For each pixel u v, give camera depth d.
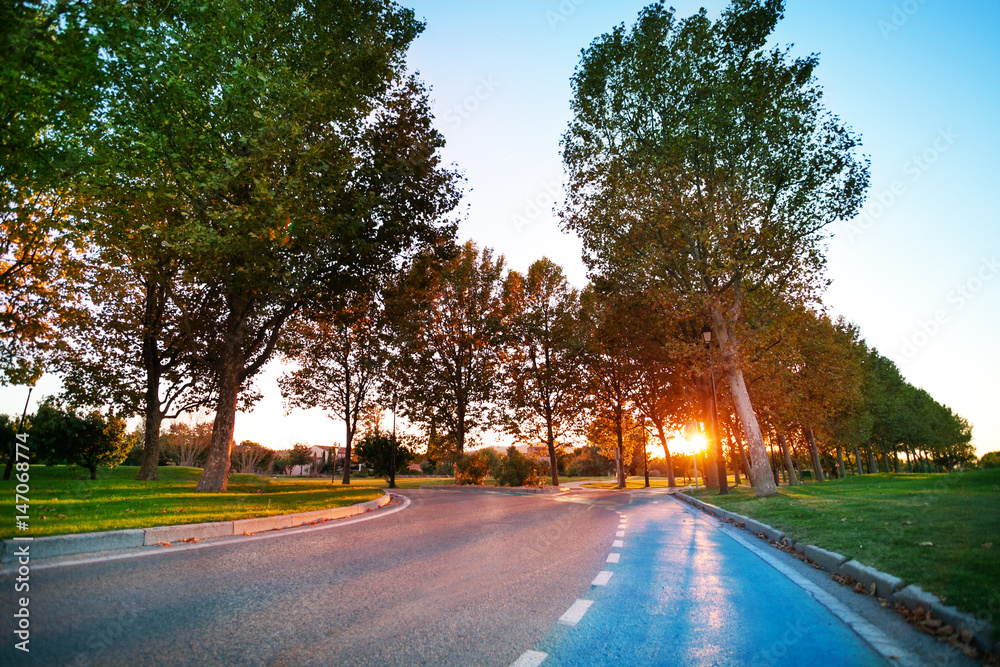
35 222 16.77
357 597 4.78
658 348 29.67
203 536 7.94
